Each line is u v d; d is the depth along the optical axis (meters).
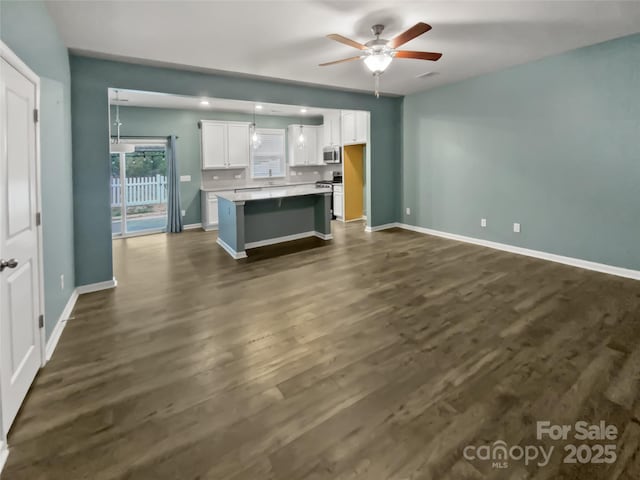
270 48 3.79
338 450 1.72
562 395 2.08
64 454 1.70
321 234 6.43
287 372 2.37
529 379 2.24
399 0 2.83
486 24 3.35
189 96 4.62
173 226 7.34
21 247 2.07
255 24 3.20
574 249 4.56
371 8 2.95
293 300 3.61
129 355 2.61
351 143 7.61
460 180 5.88
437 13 3.08
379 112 6.60
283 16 3.06
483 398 2.07
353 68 4.60
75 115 3.80
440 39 3.74
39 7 2.59
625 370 2.31
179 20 3.09
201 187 7.83
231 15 3.02
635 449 1.69
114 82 4.05
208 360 2.53
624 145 4.00
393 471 1.59
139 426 1.89
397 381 2.25
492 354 2.54
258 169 8.63
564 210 4.61
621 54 3.90
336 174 9.21
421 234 6.53
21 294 2.07
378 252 5.39
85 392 2.18
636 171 3.95
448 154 6.01
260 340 2.80
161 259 5.25
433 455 1.68
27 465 1.64
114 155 6.96
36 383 2.27
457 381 2.24
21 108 2.09
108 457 1.69
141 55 3.91
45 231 2.65
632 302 3.38
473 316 3.15
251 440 1.79
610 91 4.04
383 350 2.62
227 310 3.39
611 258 4.23
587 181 4.35
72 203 3.75
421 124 6.41
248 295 3.76
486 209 5.55
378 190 6.86
